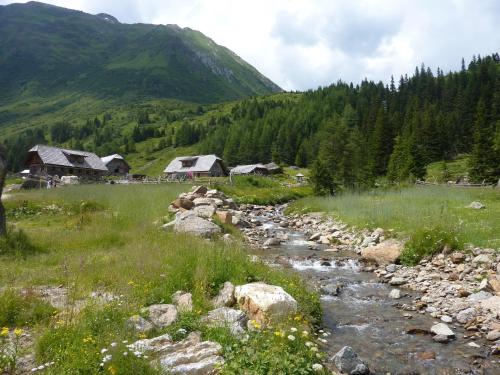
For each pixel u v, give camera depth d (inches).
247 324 310.5
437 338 341.7
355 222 932.6
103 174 3174.2
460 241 622.2
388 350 324.2
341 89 7603.4
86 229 689.6
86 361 212.4
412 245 637.9
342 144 2522.1
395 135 3754.9
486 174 2000.5
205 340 275.0
